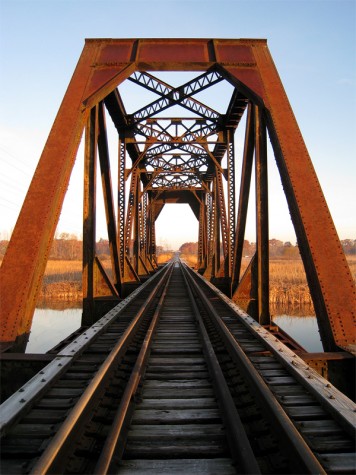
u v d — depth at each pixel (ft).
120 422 10.28
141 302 36.45
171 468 9.00
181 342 21.74
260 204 31.17
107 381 14.24
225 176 59.62
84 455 9.51
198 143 56.39
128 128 54.85
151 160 82.69
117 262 41.45
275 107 28.99
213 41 34.94
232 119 54.03
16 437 10.15
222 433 10.74
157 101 53.62
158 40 35.19
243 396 13.24
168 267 123.54
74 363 16.62
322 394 12.45
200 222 126.00
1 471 8.62
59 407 12.00
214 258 70.79
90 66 33.17
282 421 9.89
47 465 7.89
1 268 20.81
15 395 12.22
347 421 10.48
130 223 67.82
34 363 16.76
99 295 34.83
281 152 25.82
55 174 24.64
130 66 32.94
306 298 82.58
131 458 9.64
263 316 30.07
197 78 42.32
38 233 22.04
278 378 14.74
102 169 39.58
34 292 21.12
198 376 15.92
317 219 22.39
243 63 33.19
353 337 18.44
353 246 434.30
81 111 28.96
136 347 20.27
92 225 34.17
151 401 13.20
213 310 28.40
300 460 8.36
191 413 12.16
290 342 23.62
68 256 306.76
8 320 19.29
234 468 9.02
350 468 8.78
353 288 19.97
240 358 15.88
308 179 24.14
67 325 58.80
